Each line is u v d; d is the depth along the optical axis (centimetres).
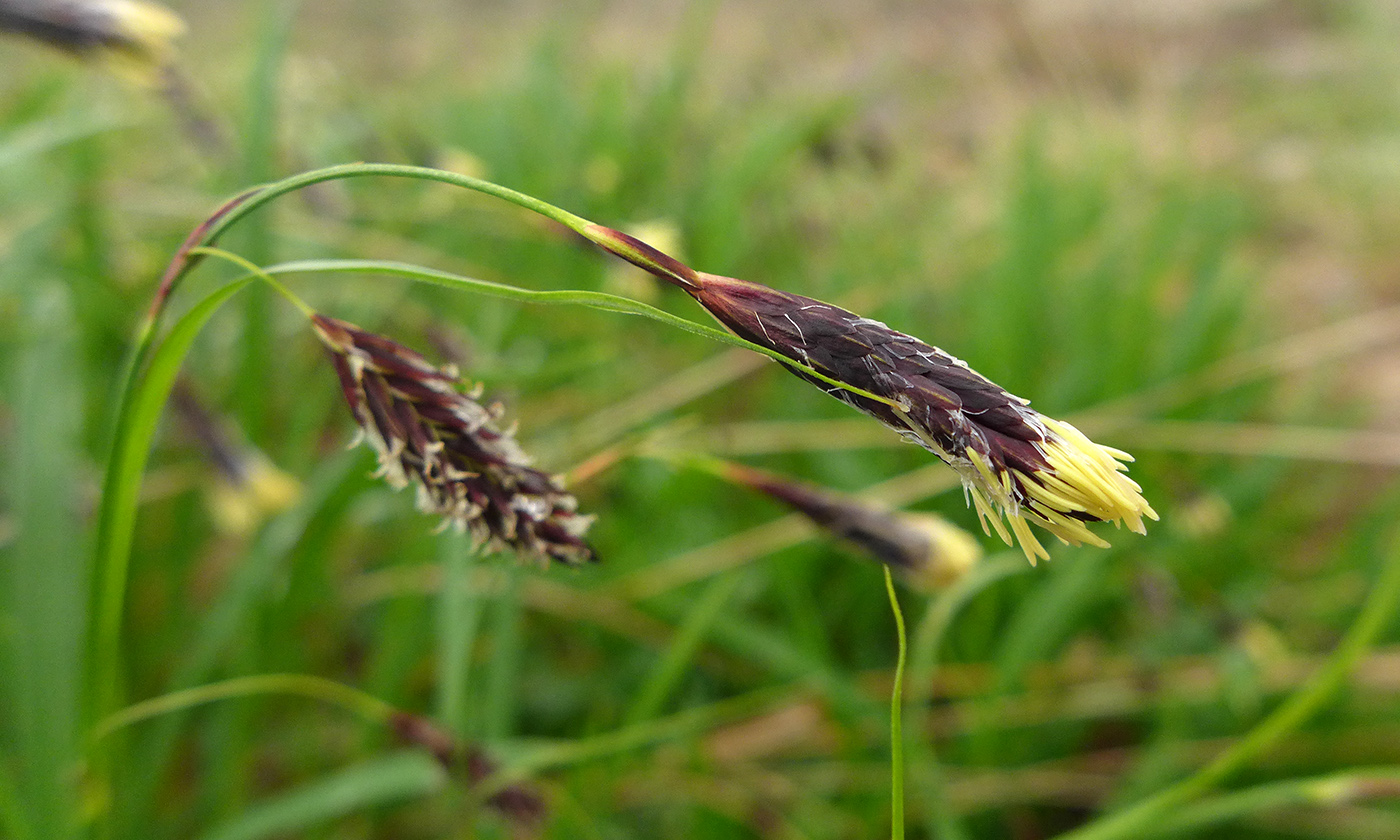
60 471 14
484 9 70
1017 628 18
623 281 20
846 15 57
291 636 18
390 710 13
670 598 20
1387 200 45
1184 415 27
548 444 22
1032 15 54
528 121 40
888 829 18
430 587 18
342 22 67
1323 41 62
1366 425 29
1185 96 53
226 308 24
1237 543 24
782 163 37
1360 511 27
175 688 16
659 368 28
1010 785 18
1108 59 53
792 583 20
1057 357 28
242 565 17
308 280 26
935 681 20
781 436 23
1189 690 19
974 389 8
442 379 9
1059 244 31
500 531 9
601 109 39
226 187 25
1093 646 23
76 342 18
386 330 24
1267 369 27
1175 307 34
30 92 33
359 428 9
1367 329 27
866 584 22
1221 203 36
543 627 22
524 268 31
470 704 20
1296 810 18
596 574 22
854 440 23
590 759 18
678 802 19
